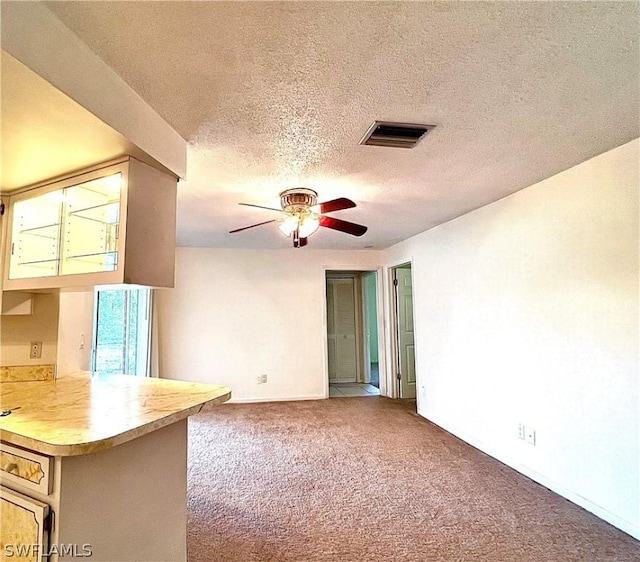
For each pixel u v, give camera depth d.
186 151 2.19
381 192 3.18
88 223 2.02
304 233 3.18
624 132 2.15
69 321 2.63
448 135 2.15
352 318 7.79
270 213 3.75
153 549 1.65
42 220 2.18
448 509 2.55
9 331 2.31
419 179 2.87
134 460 1.57
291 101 1.78
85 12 1.23
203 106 1.81
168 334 5.49
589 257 2.55
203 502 2.65
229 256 5.79
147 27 1.30
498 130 2.10
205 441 3.91
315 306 5.98
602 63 1.53
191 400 1.85
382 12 1.25
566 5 1.23
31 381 2.35
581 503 2.59
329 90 1.70
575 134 2.17
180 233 4.71
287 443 3.85
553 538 2.23
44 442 1.24
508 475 3.09
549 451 2.86
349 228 3.34
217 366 5.62
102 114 1.47
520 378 3.16
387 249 6.07
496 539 2.22
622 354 2.34
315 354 5.91
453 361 4.15
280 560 2.03
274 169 2.62
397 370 6.02
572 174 2.68
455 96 1.76
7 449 1.42
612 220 2.39
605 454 2.43
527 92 1.73
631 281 2.29
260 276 5.86
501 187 3.08
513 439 3.23
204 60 1.47
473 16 1.27
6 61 1.13
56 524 1.26
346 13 1.25
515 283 3.23
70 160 1.81
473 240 3.81
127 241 1.76
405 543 2.18
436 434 4.13
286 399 5.77
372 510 2.54
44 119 1.45
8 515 1.37
